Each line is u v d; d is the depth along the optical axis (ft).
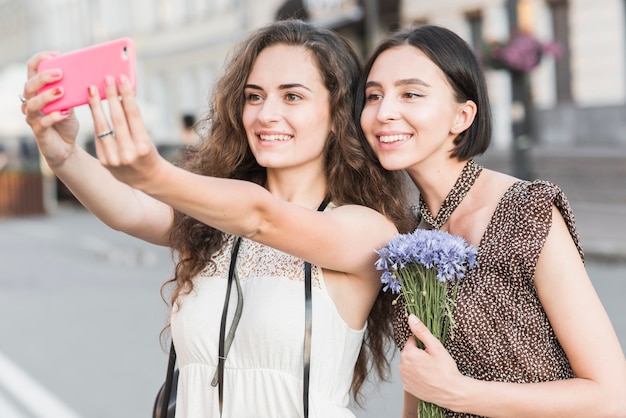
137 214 7.19
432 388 6.06
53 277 35.45
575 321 6.06
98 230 53.88
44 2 135.64
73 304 28.81
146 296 29.91
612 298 25.62
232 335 6.78
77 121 6.51
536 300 6.21
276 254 6.89
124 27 112.27
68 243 47.55
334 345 6.79
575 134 59.67
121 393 18.25
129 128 4.99
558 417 5.98
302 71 7.02
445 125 6.63
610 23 58.85
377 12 62.80
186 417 6.97
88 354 21.67
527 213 6.17
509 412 5.99
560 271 6.09
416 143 6.61
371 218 6.76
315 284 6.75
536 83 62.39
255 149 7.18
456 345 6.28
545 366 6.15
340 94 7.04
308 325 6.59
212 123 7.72
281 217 5.90
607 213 41.32
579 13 60.34
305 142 7.06
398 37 6.75
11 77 67.31
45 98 5.32
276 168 7.34
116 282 33.50
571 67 61.62
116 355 21.45
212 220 5.57
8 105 65.36
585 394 5.98
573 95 61.31
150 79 107.55
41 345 22.89
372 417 15.92
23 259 42.01
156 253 40.96
